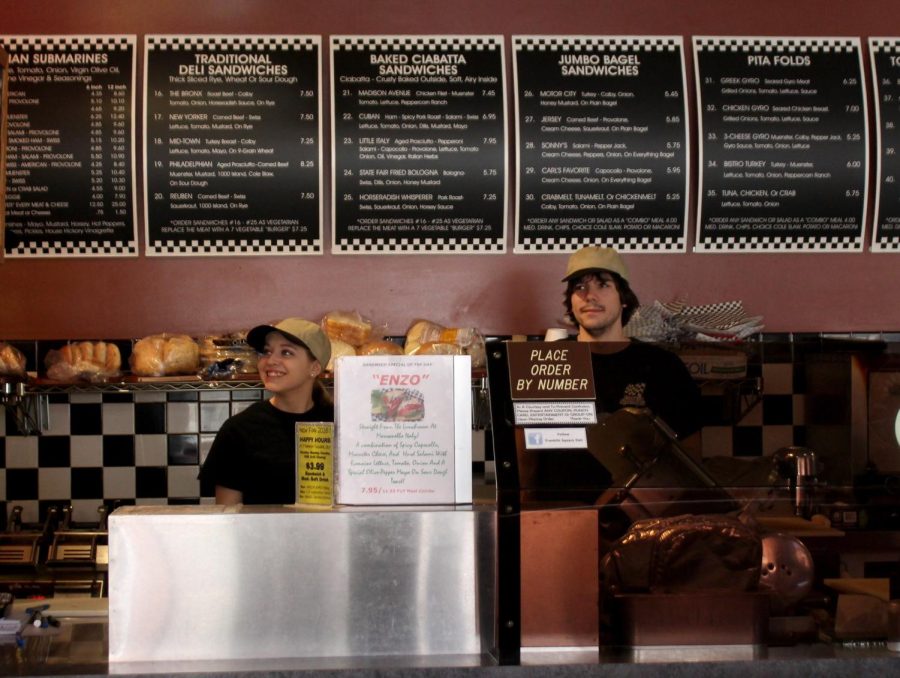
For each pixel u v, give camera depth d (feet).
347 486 6.66
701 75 12.72
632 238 12.73
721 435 6.77
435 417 6.70
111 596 6.30
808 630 6.48
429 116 12.48
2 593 7.43
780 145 12.76
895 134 12.87
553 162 12.57
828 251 12.96
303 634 6.37
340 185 12.43
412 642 6.40
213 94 12.34
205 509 6.51
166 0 12.38
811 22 12.87
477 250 12.63
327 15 12.49
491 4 12.59
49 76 12.27
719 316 12.05
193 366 11.84
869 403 6.76
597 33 12.67
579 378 6.72
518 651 6.31
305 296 12.58
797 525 6.53
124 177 12.30
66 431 12.59
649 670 6.01
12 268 12.35
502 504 6.34
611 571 6.41
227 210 12.39
